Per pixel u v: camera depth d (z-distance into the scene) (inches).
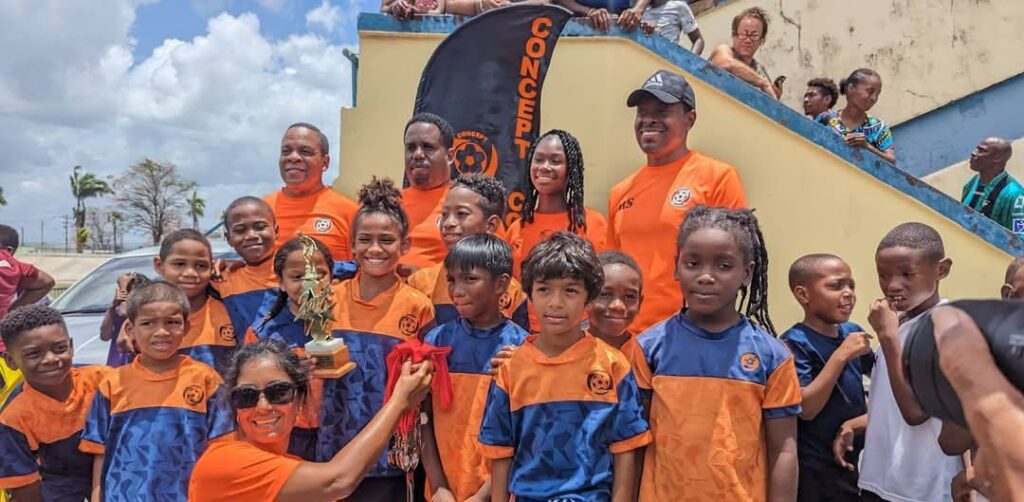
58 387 117.6
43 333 113.3
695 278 90.1
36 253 2170.3
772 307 154.7
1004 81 221.1
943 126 230.7
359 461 90.9
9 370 155.5
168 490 107.7
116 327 143.3
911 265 102.7
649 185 134.0
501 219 130.7
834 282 106.8
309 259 108.7
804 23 249.6
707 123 158.6
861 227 148.7
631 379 92.4
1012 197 185.2
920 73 232.1
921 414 91.0
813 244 151.9
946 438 85.8
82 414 119.3
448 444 105.0
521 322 120.3
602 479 89.4
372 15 169.3
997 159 188.7
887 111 237.5
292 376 93.2
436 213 139.2
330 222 145.9
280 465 88.7
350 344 113.7
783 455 88.3
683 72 159.2
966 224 142.2
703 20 269.6
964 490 90.6
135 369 112.3
